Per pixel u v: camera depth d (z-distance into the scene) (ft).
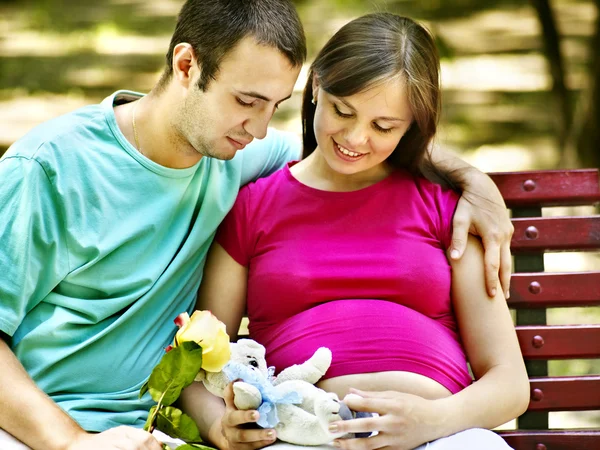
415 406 9.38
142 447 8.96
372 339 10.14
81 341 10.18
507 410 10.06
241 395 8.91
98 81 40.06
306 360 10.14
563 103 30.17
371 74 10.04
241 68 9.70
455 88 40.11
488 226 10.73
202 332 8.84
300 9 46.98
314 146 11.53
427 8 48.42
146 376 10.37
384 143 10.41
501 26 48.03
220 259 10.96
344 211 10.84
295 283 10.52
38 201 9.94
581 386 11.31
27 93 38.91
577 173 11.79
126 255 10.30
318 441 9.20
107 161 10.30
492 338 10.46
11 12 50.03
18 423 9.25
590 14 48.39
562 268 24.14
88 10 50.39
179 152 10.39
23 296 9.87
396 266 10.50
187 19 10.10
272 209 10.93
